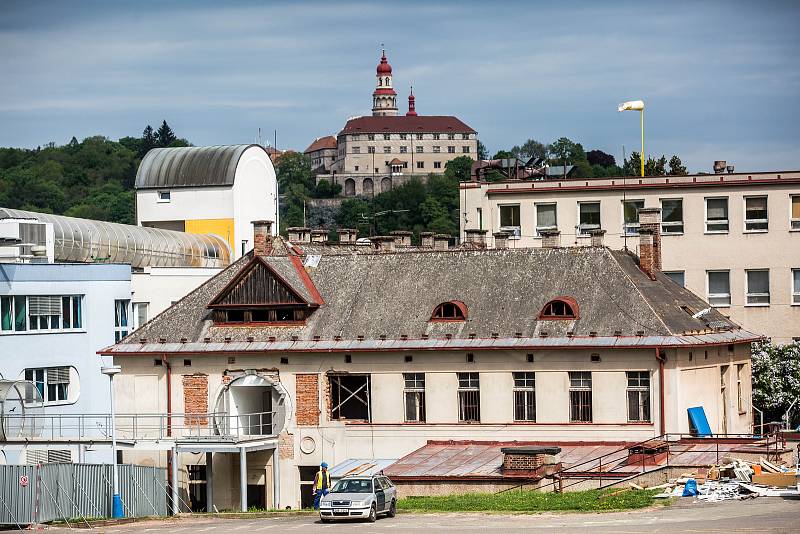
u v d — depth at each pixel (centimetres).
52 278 17662
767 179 19962
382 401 14888
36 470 13088
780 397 17625
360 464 14425
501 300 14950
